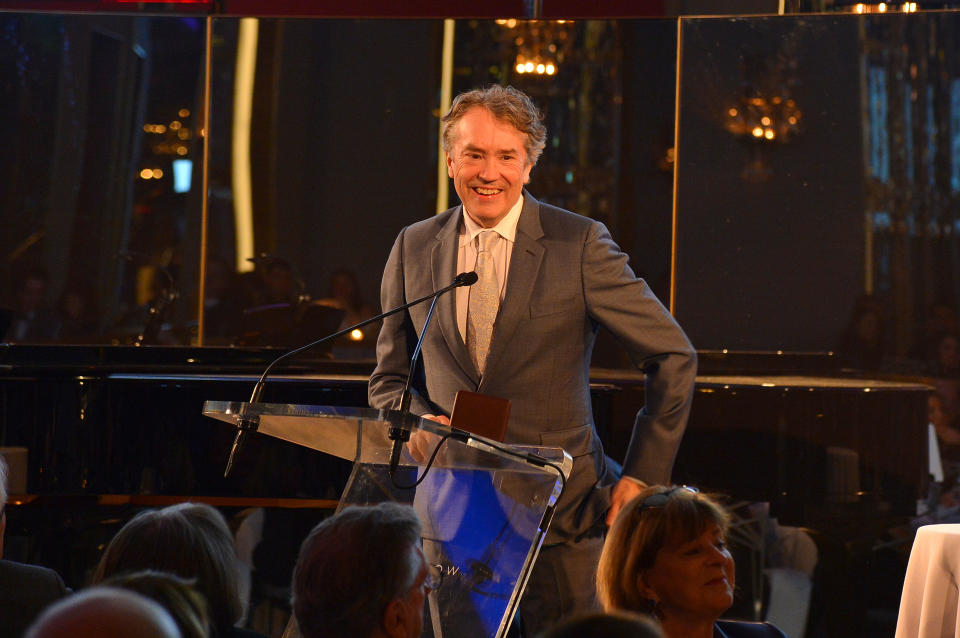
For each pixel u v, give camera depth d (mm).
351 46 14445
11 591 6047
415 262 7832
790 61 13969
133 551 5492
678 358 7371
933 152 13695
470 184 7383
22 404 11023
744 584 12648
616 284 7441
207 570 5539
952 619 9289
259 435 11070
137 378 11055
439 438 5254
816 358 13969
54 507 12258
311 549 4680
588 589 7266
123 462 11070
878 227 13859
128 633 2934
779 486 11805
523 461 5359
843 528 12609
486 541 5574
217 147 14414
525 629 7500
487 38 14398
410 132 14461
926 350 13656
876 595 12602
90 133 14273
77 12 14227
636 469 7336
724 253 14164
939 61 13648
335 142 14484
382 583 4566
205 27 14375
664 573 5820
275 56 14422
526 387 7402
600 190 14422
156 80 14344
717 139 14141
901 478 11828
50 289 14250
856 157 13883
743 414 11844
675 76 14250
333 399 10883
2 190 14227
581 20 14344
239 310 14375
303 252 14461
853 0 13812
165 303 14344
